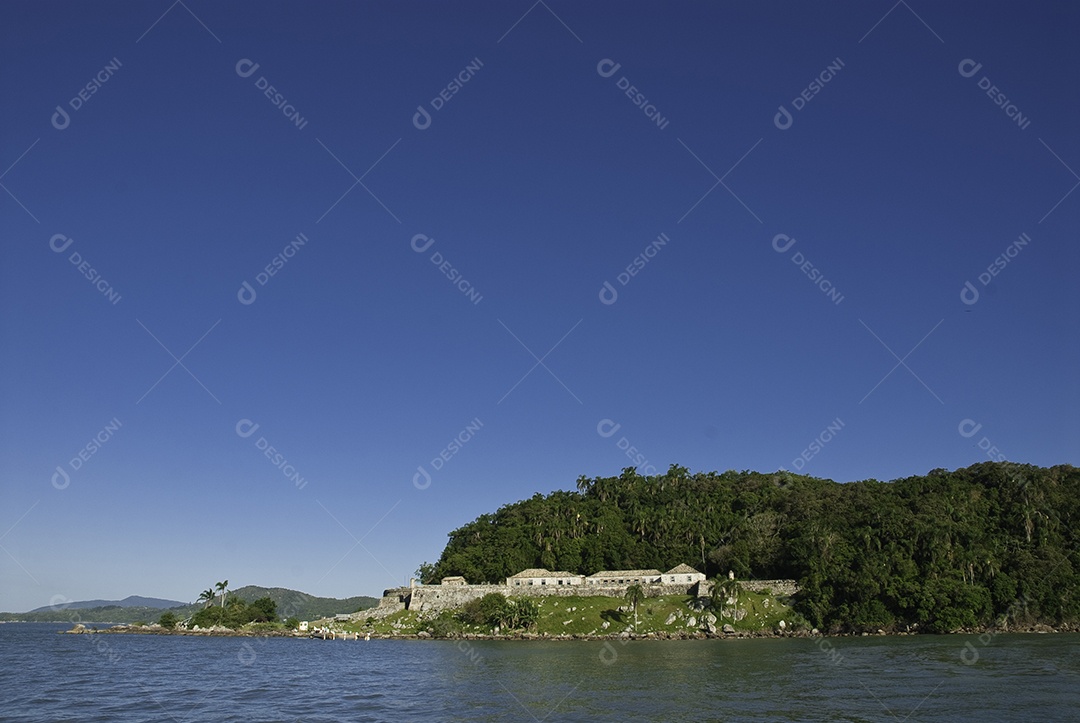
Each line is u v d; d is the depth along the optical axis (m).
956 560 197.00
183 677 110.12
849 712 72.19
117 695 89.50
